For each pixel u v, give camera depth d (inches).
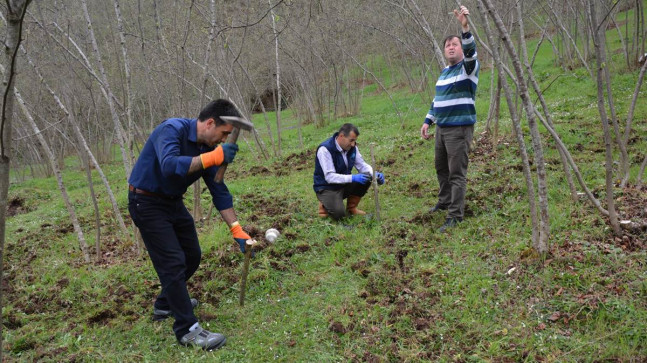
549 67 542.0
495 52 144.3
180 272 133.5
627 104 327.0
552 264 147.8
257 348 131.2
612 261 144.7
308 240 198.1
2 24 204.4
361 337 132.3
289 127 657.6
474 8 510.6
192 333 133.3
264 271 171.6
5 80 85.9
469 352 122.5
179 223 142.5
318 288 161.2
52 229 277.1
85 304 164.9
